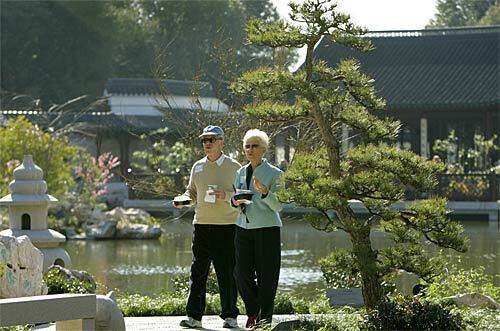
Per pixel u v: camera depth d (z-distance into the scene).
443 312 12.80
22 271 15.53
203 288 14.00
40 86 74.62
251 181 13.38
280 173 13.38
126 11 79.12
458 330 12.62
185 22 70.75
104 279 25.16
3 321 9.35
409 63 64.12
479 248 31.56
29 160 20.41
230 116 23.88
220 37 30.02
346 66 14.07
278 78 13.77
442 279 18.03
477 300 15.77
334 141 13.91
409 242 13.42
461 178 50.12
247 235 13.30
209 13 68.44
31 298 9.73
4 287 15.19
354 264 13.33
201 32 69.38
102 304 11.53
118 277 25.66
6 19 75.00
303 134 22.69
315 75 14.43
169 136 54.12
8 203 19.92
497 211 49.22
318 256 30.50
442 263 13.25
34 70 74.94
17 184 20.08
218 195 13.65
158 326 14.22
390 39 65.50
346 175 13.64
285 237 37.31
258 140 13.31
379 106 14.13
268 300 13.29
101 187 50.16
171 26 73.00
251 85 13.88
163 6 74.00
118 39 77.38
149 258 31.56
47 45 75.88
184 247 35.97
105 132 62.84
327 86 15.06
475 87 61.62
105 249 35.56
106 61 77.00
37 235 19.78
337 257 13.44
